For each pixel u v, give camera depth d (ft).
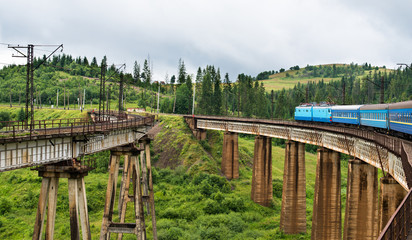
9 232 188.65
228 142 319.88
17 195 234.58
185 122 393.50
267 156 264.31
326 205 178.91
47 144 99.04
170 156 343.46
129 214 221.25
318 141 190.60
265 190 262.67
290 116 627.87
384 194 109.09
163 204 248.52
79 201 102.22
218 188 276.21
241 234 205.36
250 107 570.46
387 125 171.22
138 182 141.28
